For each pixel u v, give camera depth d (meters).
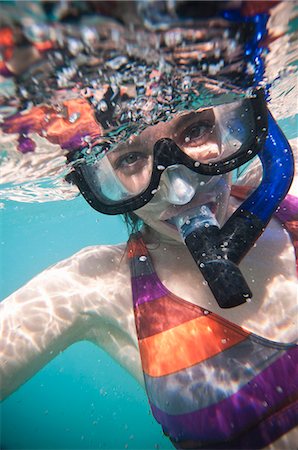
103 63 0.22
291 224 0.31
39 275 0.35
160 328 0.28
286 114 0.83
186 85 0.25
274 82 0.38
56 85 0.23
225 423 0.25
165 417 0.27
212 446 0.25
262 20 0.23
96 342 0.34
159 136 0.26
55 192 0.56
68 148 0.30
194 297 0.29
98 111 0.25
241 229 0.25
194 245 0.25
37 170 0.40
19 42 0.19
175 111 0.25
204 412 0.25
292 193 0.32
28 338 0.30
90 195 0.28
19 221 1.66
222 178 0.27
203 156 0.26
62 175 0.41
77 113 0.26
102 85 0.24
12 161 0.36
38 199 0.70
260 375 0.25
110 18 0.18
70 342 0.33
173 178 0.26
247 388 0.25
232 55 0.24
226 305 0.23
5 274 5.79
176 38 0.21
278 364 0.25
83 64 0.22
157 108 0.24
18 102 0.25
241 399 0.25
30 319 0.30
